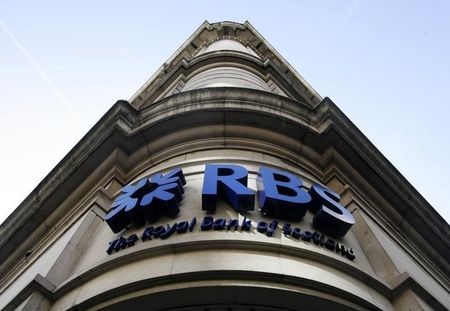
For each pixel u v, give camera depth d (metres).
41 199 14.84
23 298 9.59
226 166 11.55
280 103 14.39
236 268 8.39
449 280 15.36
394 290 9.66
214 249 9.02
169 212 10.38
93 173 14.43
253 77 24.14
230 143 13.59
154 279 8.39
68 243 10.97
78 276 9.45
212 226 9.60
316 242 9.84
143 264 9.03
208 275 8.33
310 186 12.18
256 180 11.59
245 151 13.36
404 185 15.31
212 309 8.43
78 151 14.92
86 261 10.41
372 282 9.47
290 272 8.50
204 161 12.51
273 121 13.98
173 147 13.85
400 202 14.96
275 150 13.69
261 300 8.35
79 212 13.25
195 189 11.27
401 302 9.51
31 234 14.88
